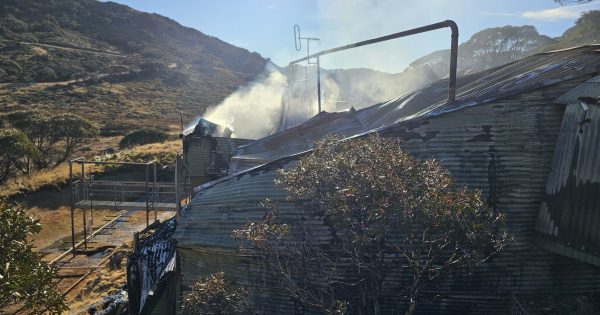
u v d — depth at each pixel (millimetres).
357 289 6848
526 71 8164
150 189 23453
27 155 25547
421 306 7129
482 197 6133
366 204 4516
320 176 4805
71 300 12328
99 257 16141
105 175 25656
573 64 7277
